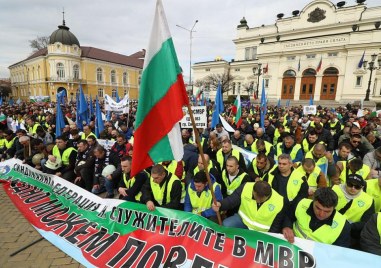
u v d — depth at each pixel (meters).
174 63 2.56
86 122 9.85
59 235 3.50
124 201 3.68
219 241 2.91
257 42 49.41
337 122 9.66
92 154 5.66
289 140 5.92
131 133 8.84
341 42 35.62
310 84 38.78
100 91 55.19
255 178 4.63
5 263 3.19
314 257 2.57
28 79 57.72
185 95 2.65
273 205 3.11
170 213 3.34
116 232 3.39
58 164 5.58
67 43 48.09
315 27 41.62
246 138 6.75
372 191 3.50
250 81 49.03
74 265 3.16
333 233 2.69
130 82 62.25
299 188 3.76
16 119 12.28
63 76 49.12
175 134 2.61
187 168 5.51
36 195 4.60
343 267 2.46
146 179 4.22
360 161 3.94
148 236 3.22
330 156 4.45
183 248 2.97
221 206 3.39
